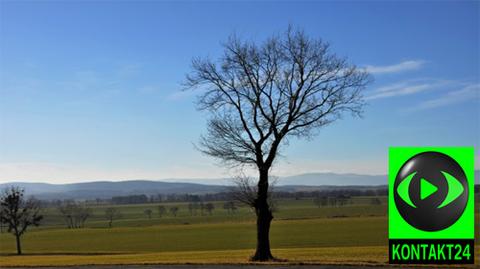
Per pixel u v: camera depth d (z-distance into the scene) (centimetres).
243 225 10656
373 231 7869
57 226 13775
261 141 3028
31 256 5625
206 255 3969
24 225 6956
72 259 4169
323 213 12950
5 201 6756
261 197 3061
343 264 2391
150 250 6781
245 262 2719
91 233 10038
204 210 18350
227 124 3045
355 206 15338
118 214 17075
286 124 2994
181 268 2530
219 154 3067
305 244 6406
